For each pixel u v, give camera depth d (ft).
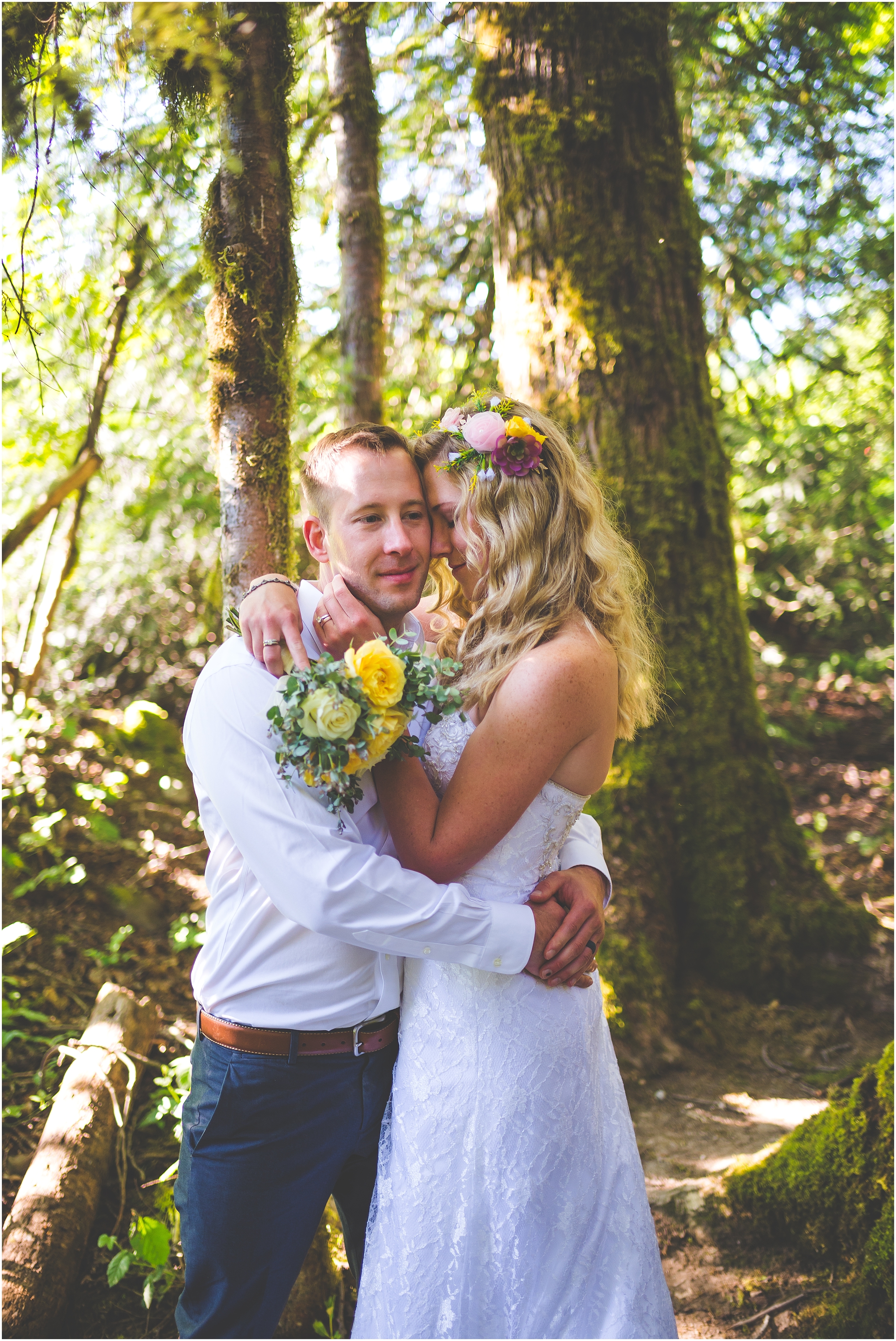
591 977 5.60
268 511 6.73
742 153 15.93
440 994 5.19
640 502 11.76
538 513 5.32
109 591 21.71
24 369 7.46
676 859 12.09
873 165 15.24
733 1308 6.96
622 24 11.66
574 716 5.02
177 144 6.66
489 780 4.97
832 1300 6.79
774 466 25.21
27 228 6.43
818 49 13.83
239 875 5.10
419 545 5.30
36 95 6.23
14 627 18.26
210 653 21.94
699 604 12.33
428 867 5.01
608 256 11.60
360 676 4.47
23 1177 7.93
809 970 11.91
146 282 10.10
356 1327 5.13
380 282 13.38
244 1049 5.02
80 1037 9.74
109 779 14.24
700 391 12.45
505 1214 4.95
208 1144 5.07
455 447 5.59
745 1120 9.55
